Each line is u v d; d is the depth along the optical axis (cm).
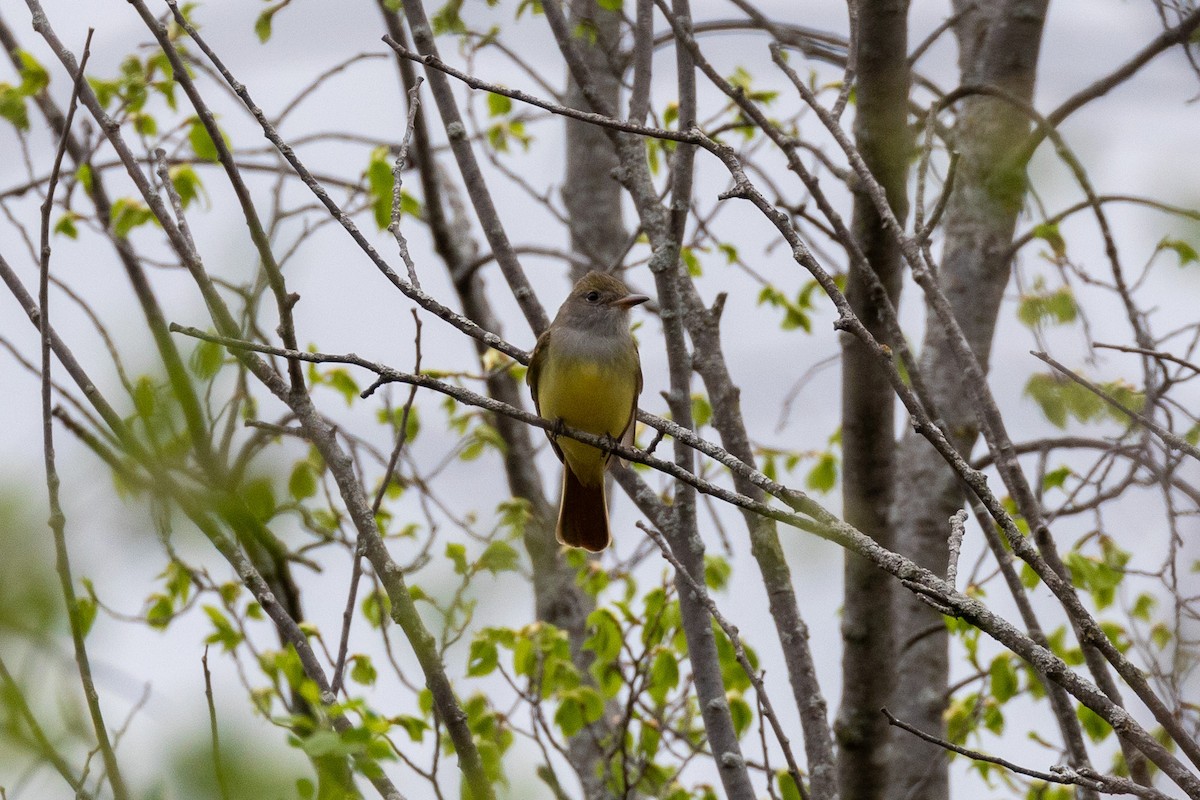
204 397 905
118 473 766
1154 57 1082
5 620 638
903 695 1323
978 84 1160
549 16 1146
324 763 815
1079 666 1321
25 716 686
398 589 882
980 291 1331
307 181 816
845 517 1070
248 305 998
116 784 640
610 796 1321
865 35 1010
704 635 1050
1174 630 1043
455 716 867
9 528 641
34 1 993
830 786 997
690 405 1059
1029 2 1291
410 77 1473
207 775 621
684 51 1055
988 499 717
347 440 1452
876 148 1016
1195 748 680
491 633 1301
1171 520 1048
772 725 912
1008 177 1105
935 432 730
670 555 928
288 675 1156
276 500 901
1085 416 1306
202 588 1280
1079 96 1101
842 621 1076
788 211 1198
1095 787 654
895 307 1045
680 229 1056
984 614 672
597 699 1266
